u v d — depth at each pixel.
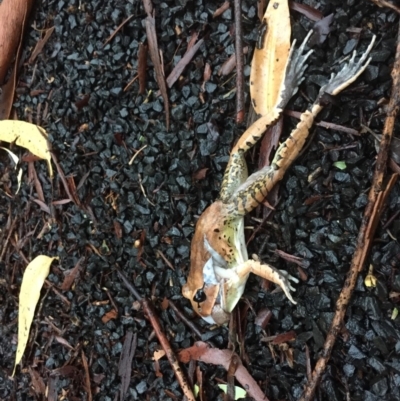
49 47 0.32
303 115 0.25
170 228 0.29
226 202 0.26
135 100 0.30
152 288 0.29
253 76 0.27
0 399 0.33
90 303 0.30
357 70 0.25
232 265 0.27
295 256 0.26
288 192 0.26
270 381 0.27
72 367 0.30
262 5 0.27
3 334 0.33
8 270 0.33
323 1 0.26
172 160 0.28
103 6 0.30
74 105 0.31
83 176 0.31
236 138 0.27
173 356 0.28
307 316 0.26
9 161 0.33
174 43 0.29
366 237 0.24
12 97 0.33
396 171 0.24
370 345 0.25
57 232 0.31
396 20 0.25
